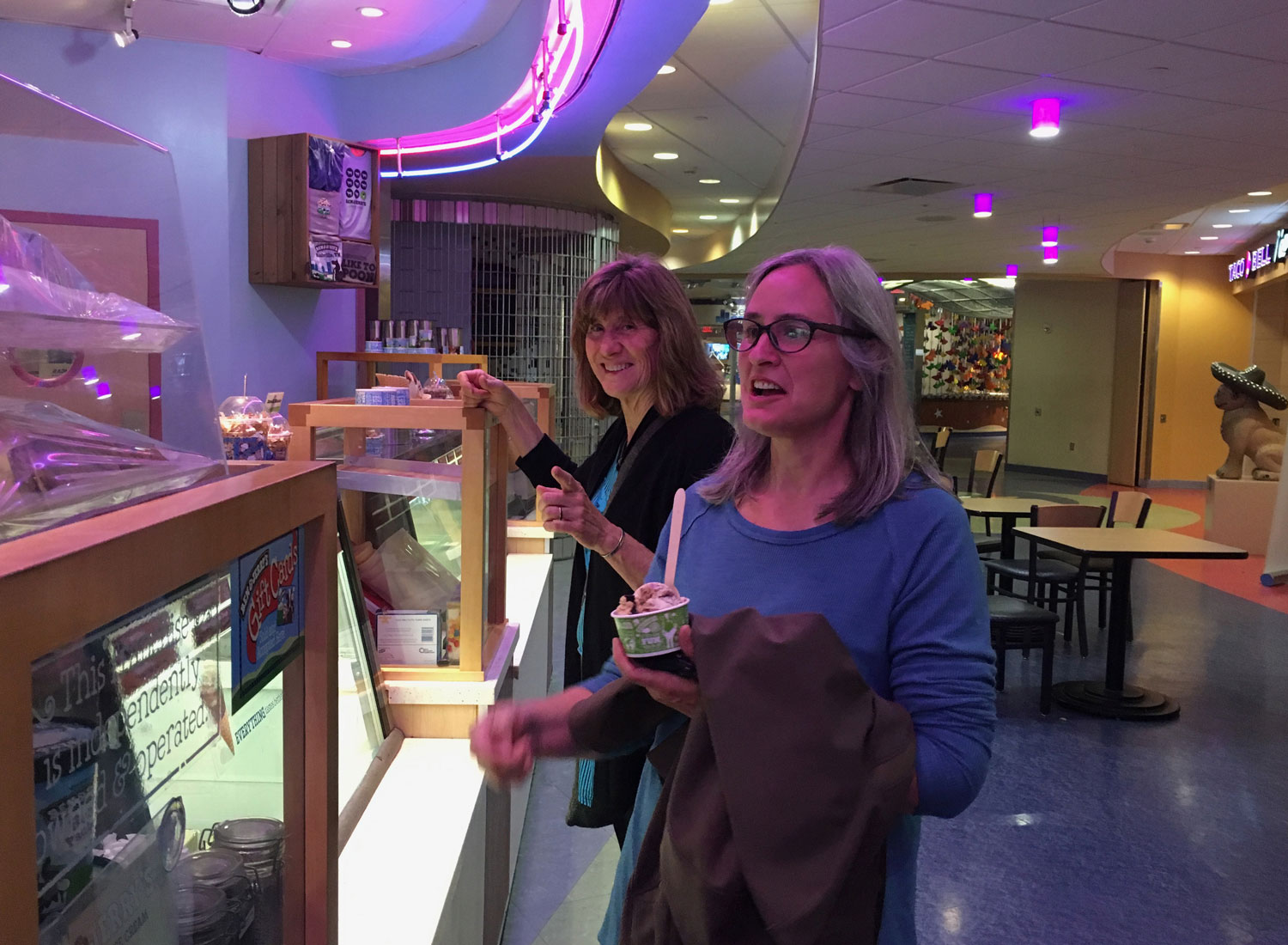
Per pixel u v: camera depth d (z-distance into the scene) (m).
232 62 4.91
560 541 8.37
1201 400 15.59
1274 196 10.02
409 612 2.17
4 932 0.57
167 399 0.98
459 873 1.65
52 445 0.77
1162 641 5.95
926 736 1.01
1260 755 4.11
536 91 5.01
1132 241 13.66
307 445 2.12
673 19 4.18
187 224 4.83
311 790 1.09
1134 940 2.73
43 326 0.82
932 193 8.71
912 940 1.08
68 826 0.68
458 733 2.15
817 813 0.90
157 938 0.81
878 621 1.07
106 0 4.26
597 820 1.86
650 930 1.04
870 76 5.29
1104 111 5.89
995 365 28.81
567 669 2.11
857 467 1.13
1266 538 9.10
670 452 1.87
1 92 0.97
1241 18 4.34
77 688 0.68
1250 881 3.05
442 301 8.17
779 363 1.12
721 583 1.15
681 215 12.51
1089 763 4.00
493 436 2.32
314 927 1.10
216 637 0.88
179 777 0.84
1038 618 4.54
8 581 0.56
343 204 5.08
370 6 4.45
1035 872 3.09
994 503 6.59
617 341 1.90
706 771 0.97
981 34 4.61
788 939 0.85
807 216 10.11
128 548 0.69
